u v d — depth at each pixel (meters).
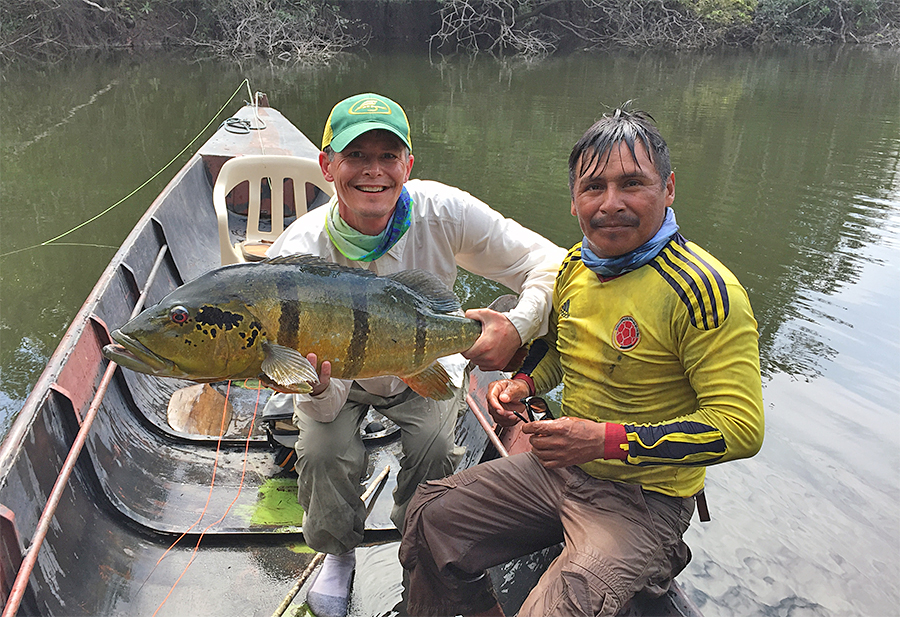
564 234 7.82
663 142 2.25
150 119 12.66
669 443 2.10
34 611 2.36
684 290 2.13
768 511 3.98
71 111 12.98
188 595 2.85
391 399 2.76
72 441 2.97
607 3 25.64
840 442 4.50
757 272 6.87
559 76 18.75
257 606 2.83
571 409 2.49
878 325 5.88
